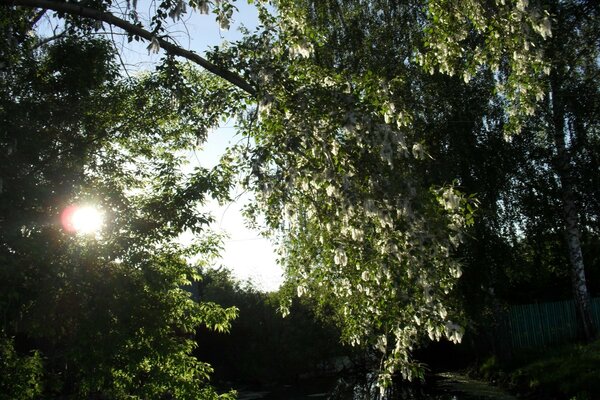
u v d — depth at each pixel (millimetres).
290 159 6273
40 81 9367
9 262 7062
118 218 8562
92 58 9578
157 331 8695
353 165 6367
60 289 8000
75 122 9430
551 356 17875
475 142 16625
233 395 10125
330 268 7664
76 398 8555
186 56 7230
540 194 18203
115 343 7969
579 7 16594
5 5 7992
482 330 20516
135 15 7520
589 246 26156
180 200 8953
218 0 6660
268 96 6195
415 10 16156
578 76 17609
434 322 6562
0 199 7434
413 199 6066
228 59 7020
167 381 9156
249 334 27734
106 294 8023
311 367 28344
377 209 5965
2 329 7566
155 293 8797
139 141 10656
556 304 22141
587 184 18312
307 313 27172
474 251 16203
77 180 8781
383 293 7012
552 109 17812
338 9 16422
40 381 8508
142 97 10086
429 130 16016
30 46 9508
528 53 8562
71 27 9258
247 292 29016
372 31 16359
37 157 8453
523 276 19781
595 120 17703
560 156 18250
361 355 23625
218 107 7055
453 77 16188
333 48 16047
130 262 8367
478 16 8492
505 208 17594
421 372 7094
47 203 8148
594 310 22516
